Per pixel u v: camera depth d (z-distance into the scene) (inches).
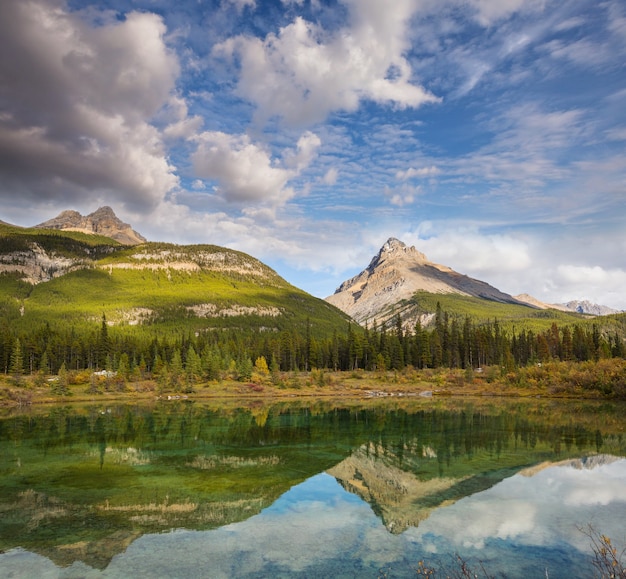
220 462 1566.2
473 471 1403.8
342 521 973.8
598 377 4045.3
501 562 748.6
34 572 739.4
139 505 1092.5
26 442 1947.6
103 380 4692.4
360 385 5039.4
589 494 1151.0
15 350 4793.3
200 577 717.3
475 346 6230.3
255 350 6845.5
